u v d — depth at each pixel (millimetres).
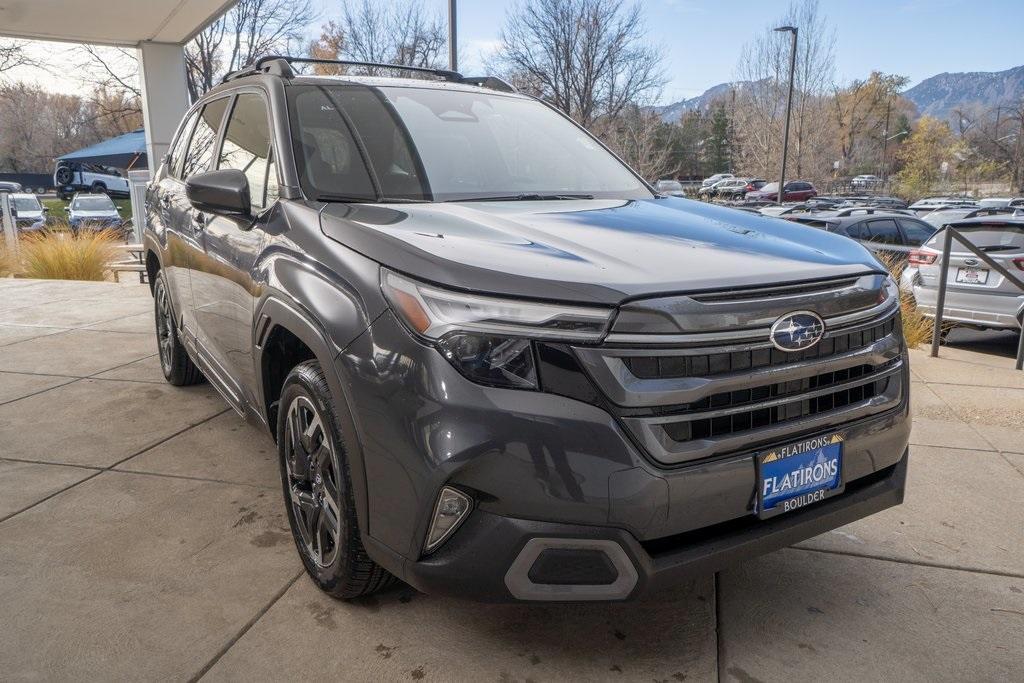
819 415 2182
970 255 7488
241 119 3400
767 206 16391
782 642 2352
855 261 2346
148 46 14242
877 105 74062
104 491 3332
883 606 2562
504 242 2197
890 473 2469
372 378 2029
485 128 3348
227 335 3176
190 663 2195
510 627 2385
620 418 1893
